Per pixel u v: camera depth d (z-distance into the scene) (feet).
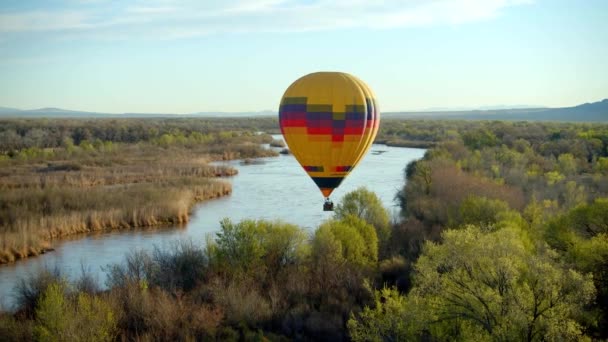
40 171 230.89
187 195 177.78
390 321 67.77
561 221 98.27
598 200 98.27
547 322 60.03
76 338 71.56
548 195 159.63
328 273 99.35
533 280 64.39
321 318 85.10
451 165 186.80
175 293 88.22
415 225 133.69
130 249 126.82
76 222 144.56
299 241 107.76
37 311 78.69
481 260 66.69
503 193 146.51
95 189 179.22
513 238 74.23
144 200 164.96
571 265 78.48
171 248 115.34
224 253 102.42
